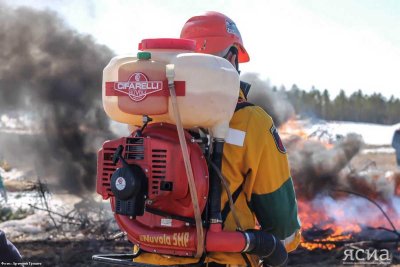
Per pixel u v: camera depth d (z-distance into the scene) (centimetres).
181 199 310
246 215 326
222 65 302
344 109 3738
